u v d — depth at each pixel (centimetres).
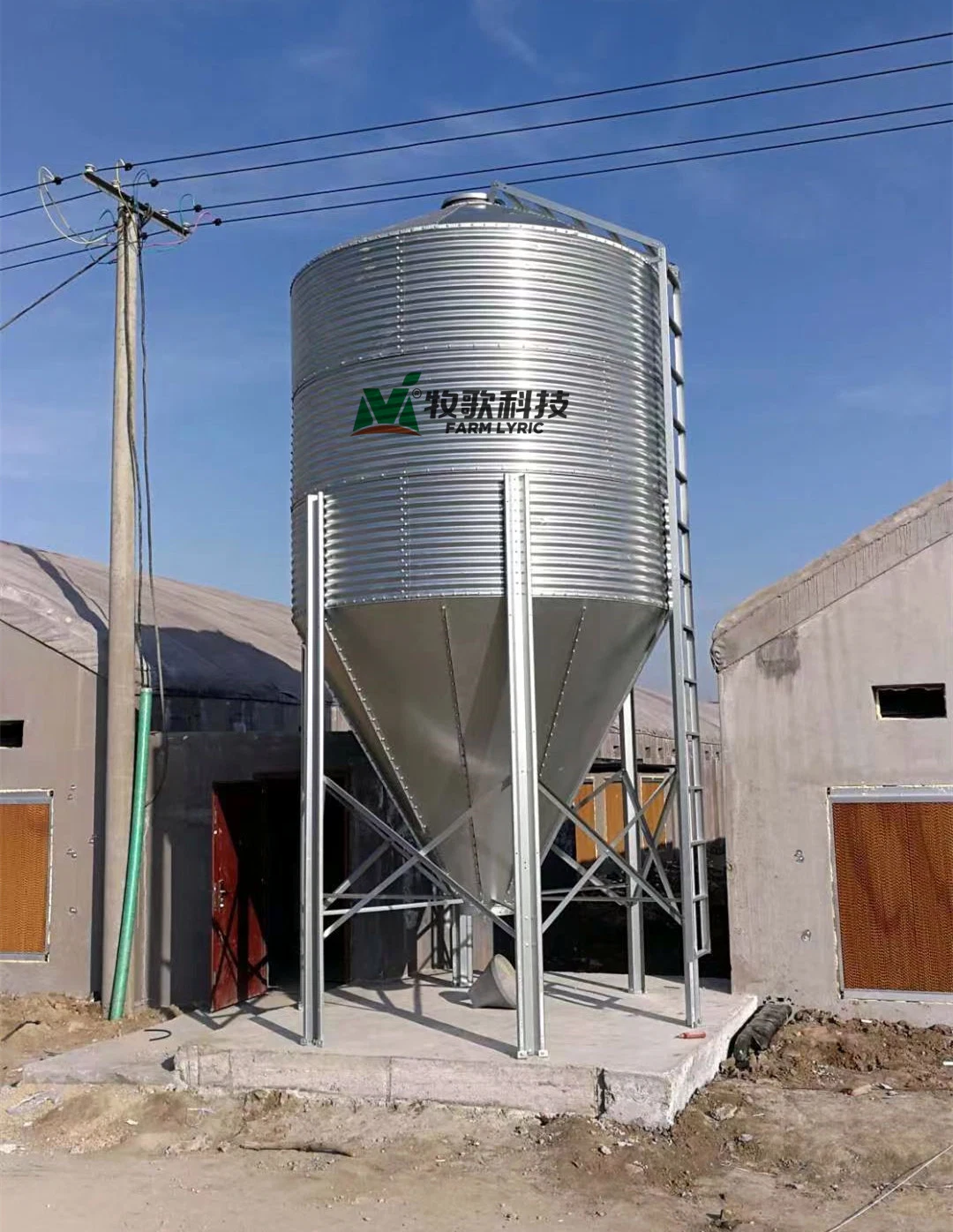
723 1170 781
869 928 1125
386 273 974
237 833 1293
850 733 1146
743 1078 955
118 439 1309
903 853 1121
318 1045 940
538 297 962
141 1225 710
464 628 935
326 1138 842
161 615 1762
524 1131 834
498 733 992
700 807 1128
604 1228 688
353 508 964
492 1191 743
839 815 1143
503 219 1023
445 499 936
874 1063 995
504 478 933
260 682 1694
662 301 1052
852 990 1125
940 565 1133
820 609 1162
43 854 1329
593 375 974
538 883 907
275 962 1577
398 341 962
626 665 1022
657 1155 788
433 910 1426
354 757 1332
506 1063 871
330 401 992
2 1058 1092
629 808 1210
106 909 1254
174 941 1289
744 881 1166
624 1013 1059
